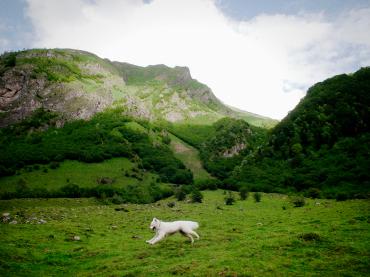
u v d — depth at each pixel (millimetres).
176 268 18078
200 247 24438
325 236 24422
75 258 23516
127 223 46312
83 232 35688
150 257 22047
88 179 145500
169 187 153750
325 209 52531
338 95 159625
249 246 22984
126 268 19594
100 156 174750
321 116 152875
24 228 37156
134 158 192000
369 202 59344
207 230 35500
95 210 76250
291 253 20203
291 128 159750
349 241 22797
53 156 171250
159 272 17828
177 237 30031
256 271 16906
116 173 159875
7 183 135250
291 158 142625
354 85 161500
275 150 156500
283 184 124000
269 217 47438
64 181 140250
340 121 144000
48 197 118062
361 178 101312
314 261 18406
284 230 31016
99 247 27266
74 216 58031
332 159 123625
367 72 168750
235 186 138000
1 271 19031
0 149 183625
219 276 16484
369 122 136750
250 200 95062
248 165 155500
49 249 26266
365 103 147250
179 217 53844
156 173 183500
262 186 125562
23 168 155625
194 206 83938
